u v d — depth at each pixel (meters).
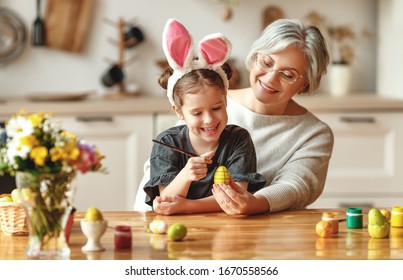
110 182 4.84
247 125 2.95
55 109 4.79
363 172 4.92
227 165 2.66
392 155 4.91
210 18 5.47
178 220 2.47
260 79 2.79
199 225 2.40
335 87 5.39
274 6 5.47
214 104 2.46
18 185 1.99
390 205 4.93
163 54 5.50
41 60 5.45
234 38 5.48
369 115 4.89
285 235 2.27
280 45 2.70
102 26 5.47
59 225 2.00
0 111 4.75
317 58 2.75
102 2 5.45
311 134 2.96
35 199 1.98
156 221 2.29
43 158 1.91
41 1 5.40
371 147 4.91
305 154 2.91
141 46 5.47
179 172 2.61
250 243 2.17
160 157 2.64
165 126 4.82
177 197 2.55
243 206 2.50
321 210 2.69
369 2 5.55
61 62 5.46
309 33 2.75
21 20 5.42
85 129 4.81
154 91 5.50
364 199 4.93
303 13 5.51
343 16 5.55
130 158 4.84
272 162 2.92
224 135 2.68
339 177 4.91
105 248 2.10
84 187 4.83
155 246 2.13
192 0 5.46
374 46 5.59
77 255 2.03
